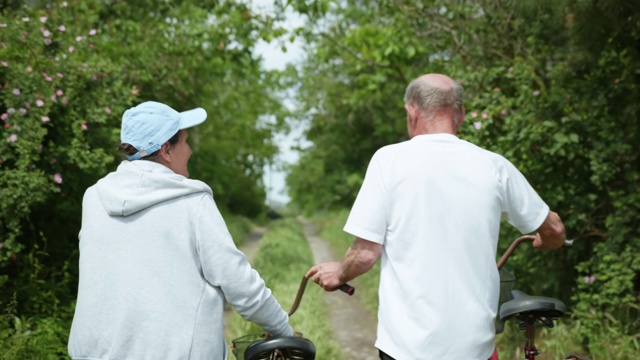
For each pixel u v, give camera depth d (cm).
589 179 645
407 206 229
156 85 1006
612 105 613
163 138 221
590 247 653
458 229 227
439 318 222
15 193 546
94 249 214
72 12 872
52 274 643
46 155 620
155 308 206
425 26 969
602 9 569
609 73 614
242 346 236
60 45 670
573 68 652
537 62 737
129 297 207
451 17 881
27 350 491
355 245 238
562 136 602
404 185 231
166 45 1014
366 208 234
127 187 215
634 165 617
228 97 2228
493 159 241
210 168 2455
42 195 570
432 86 245
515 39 816
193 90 1185
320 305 868
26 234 681
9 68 595
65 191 652
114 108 683
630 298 565
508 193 243
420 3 923
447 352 221
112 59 939
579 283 624
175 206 213
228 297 213
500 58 835
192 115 230
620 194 598
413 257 227
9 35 615
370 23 1115
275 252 1397
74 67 654
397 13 978
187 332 206
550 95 661
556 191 630
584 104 616
